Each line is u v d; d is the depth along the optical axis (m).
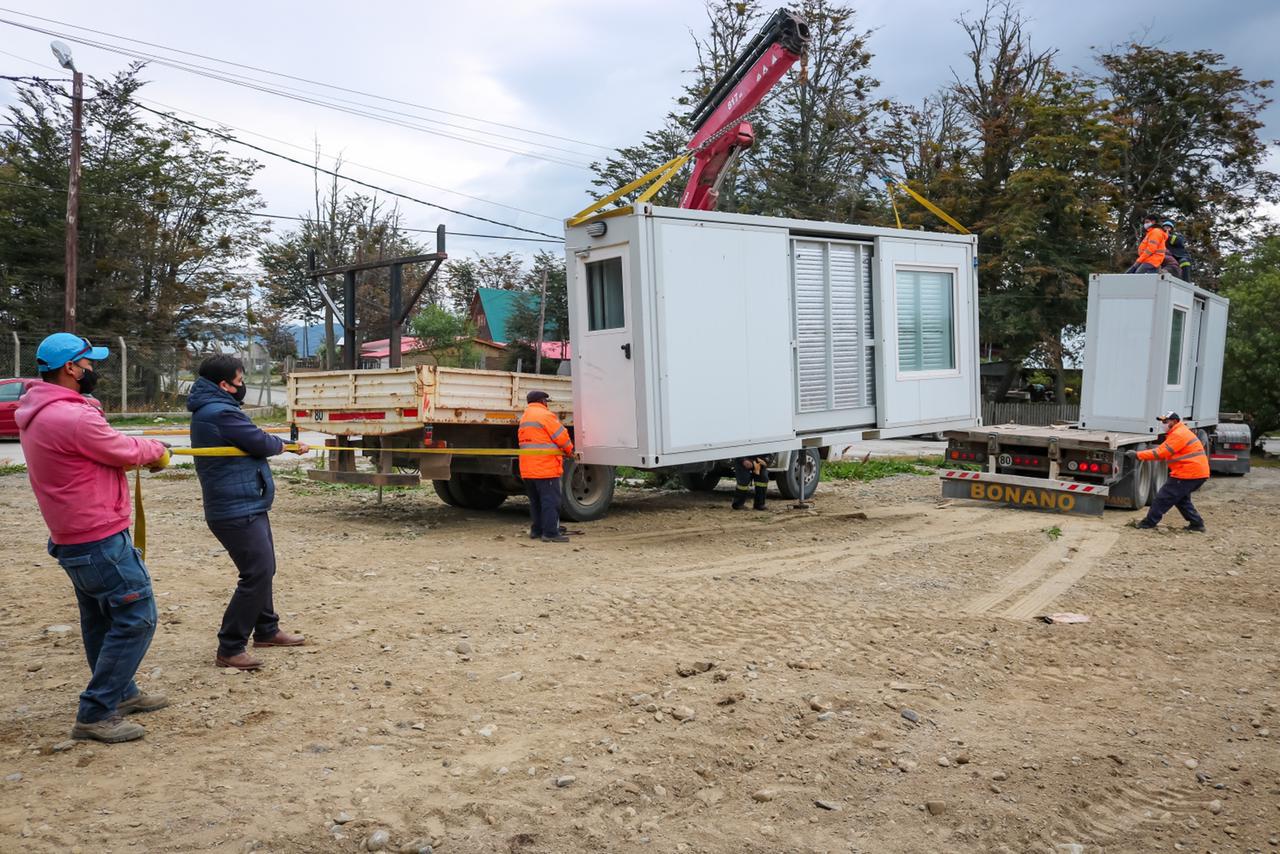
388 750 4.63
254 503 5.72
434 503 14.38
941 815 4.21
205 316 44.47
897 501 15.32
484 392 11.70
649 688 5.59
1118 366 14.94
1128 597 8.48
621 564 9.50
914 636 6.94
